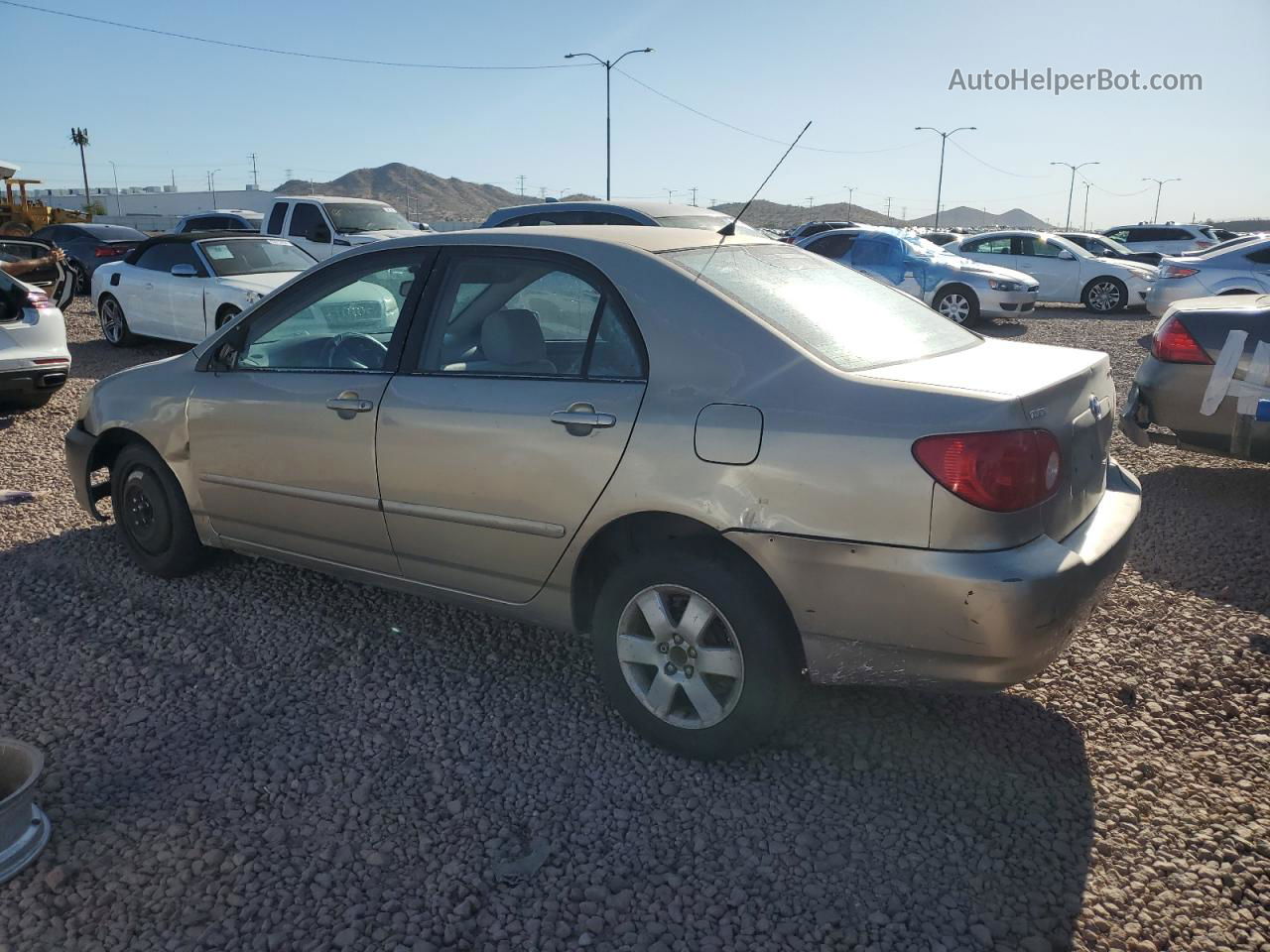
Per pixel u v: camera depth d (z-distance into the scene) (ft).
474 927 8.44
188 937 8.30
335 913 8.58
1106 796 10.19
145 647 13.53
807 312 10.98
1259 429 18.28
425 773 10.64
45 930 8.38
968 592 9.02
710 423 9.98
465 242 12.35
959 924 8.44
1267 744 11.09
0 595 15.16
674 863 9.23
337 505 12.93
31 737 11.30
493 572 11.82
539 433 10.96
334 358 13.33
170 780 10.46
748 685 10.17
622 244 11.40
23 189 96.17
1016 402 9.23
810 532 9.54
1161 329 19.61
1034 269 60.64
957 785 10.36
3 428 26.76
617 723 11.61
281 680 12.63
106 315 43.24
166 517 15.28
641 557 10.64
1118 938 8.30
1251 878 9.01
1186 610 14.53
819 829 9.68
